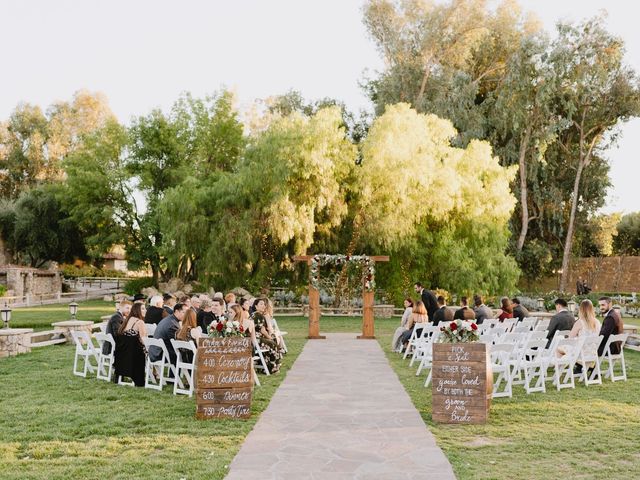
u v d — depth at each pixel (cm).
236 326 854
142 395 998
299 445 691
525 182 4022
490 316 1514
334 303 3103
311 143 2681
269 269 3002
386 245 2803
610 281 4800
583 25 3938
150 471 590
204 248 2953
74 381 1130
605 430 773
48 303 3878
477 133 3647
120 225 4350
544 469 605
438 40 3828
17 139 6469
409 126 2819
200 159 4312
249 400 836
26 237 5200
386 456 647
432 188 2858
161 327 1116
